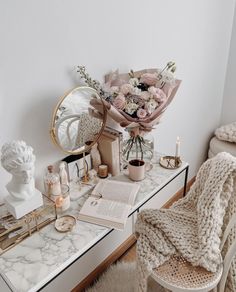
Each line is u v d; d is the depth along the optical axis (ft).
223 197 4.69
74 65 4.41
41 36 3.86
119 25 4.90
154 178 5.00
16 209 3.69
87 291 6.09
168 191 8.19
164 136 7.11
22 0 3.54
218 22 7.63
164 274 4.49
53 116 4.10
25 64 3.80
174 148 7.71
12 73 3.70
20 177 3.57
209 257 4.42
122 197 4.44
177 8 6.06
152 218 4.85
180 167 5.33
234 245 4.50
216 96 8.96
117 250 6.79
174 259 4.70
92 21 4.44
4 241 3.66
